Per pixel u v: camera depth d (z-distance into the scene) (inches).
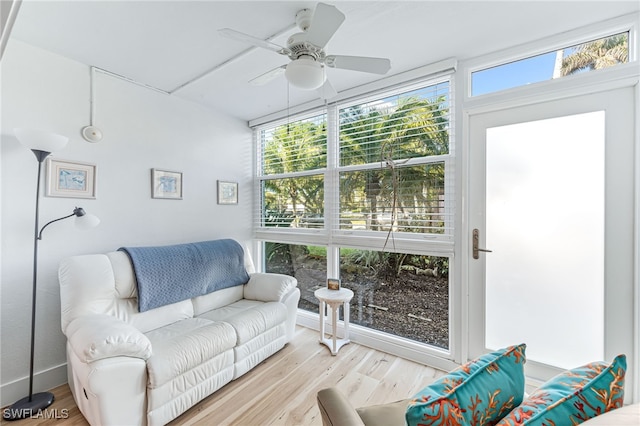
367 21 67.1
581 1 60.4
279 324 96.6
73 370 66.6
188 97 110.6
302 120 125.2
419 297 94.8
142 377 59.5
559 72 73.4
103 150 89.2
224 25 68.7
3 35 29.6
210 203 121.6
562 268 72.2
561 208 72.2
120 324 63.2
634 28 64.4
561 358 72.3
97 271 74.4
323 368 87.0
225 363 76.1
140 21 66.9
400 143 98.0
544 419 23.9
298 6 62.4
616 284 66.1
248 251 135.1
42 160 69.9
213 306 97.8
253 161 140.9
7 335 72.1
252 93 107.7
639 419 20.5
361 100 106.6
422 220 92.8
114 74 91.2
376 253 104.3
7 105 72.0
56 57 79.8
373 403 71.3
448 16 65.5
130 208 95.6
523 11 63.7
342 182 112.1
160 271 85.2
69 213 82.1
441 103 90.6
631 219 64.4
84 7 61.7
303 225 124.7
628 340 64.9
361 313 108.2
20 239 74.1
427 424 24.7
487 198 81.9
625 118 64.8
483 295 82.2
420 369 87.0
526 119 76.3
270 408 69.5
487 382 29.1
